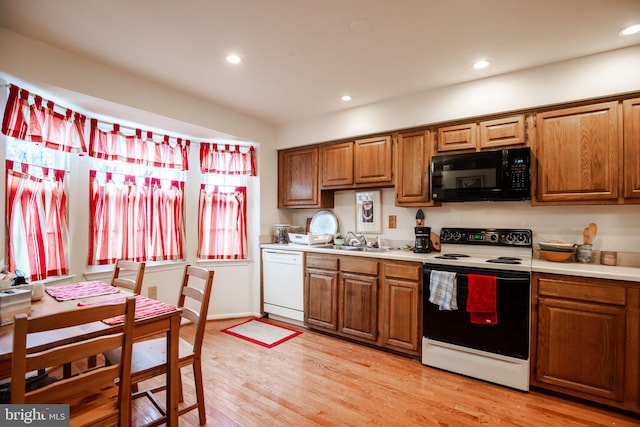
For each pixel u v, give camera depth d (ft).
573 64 7.51
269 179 12.92
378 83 8.99
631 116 6.98
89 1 5.42
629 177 6.97
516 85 8.16
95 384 3.93
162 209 10.89
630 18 5.91
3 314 4.48
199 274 6.30
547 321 7.02
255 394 6.97
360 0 5.46
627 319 6.25
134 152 10.03
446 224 10.16
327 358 8.82
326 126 11.66
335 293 10.30
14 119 6.77
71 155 8.60
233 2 5.50
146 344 6.17
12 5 5.50
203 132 10.81
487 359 7.59
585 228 8.15
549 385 7.00
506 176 8.08
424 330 8.48
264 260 12.34
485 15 5.87
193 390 7.11
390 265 9.20
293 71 8.25
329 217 12.80
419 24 6.17
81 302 5.58
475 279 7.60
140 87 8.53
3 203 6.75
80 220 8.78
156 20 6.02
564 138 7.68
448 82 8.90
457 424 6.03
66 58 7.12
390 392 7.11
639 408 6.13
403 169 10.00
